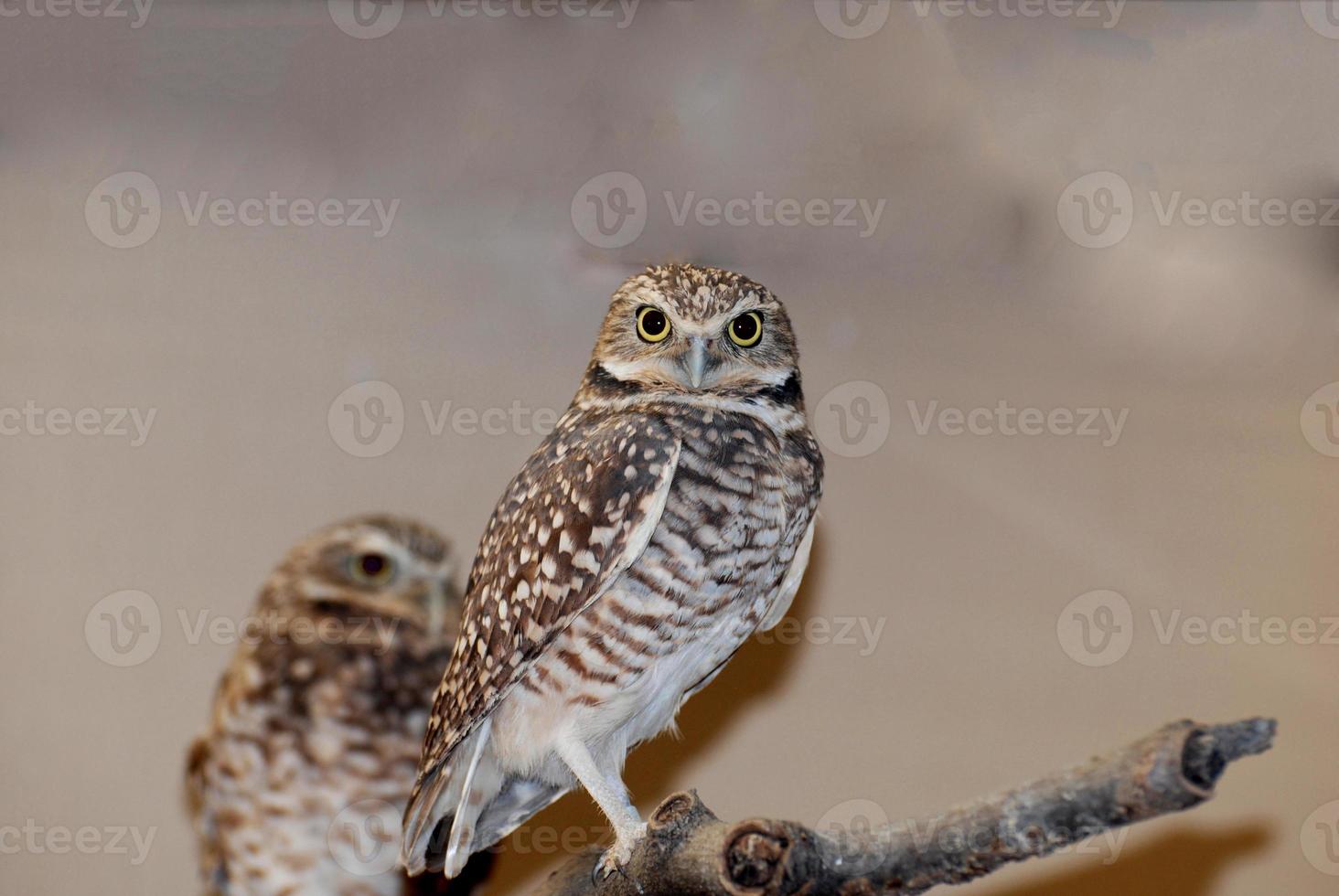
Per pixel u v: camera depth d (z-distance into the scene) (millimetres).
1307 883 8008
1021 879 8133
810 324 8688
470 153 7867
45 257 8359
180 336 8406
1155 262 8469
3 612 8016
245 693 7664
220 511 8258
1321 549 8508
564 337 8516
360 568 7758
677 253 8422
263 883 7449
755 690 8344
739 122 7230
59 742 7945
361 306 8484
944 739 8250
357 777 7578
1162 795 3377
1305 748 8188
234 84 7477
